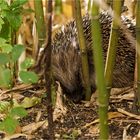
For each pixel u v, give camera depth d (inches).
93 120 201.2
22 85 241.6
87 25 250.8
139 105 202.5
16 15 207.2
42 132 194.5
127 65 250.5
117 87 251.4
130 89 237.1
